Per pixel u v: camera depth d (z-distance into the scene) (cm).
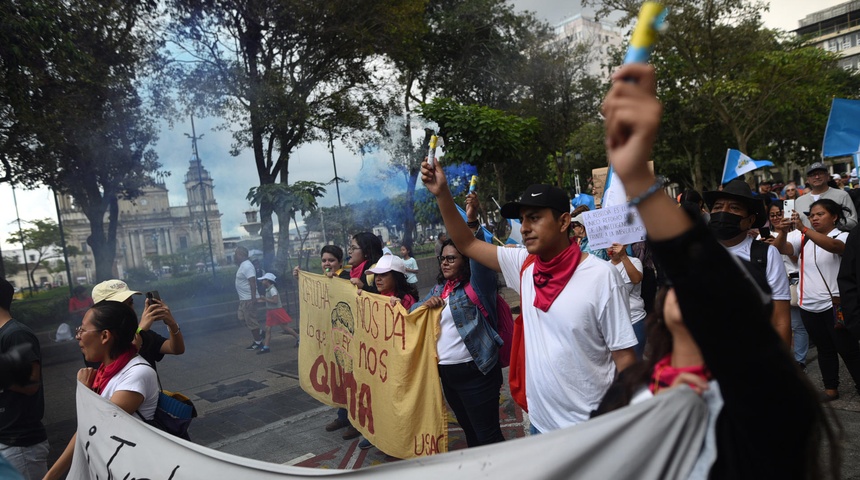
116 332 259
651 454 118
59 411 667
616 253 432
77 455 263
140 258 5903
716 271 100
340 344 456
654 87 99
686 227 101
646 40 97
